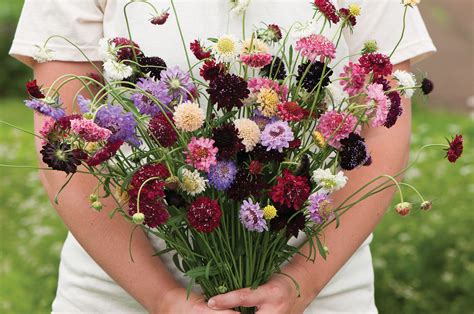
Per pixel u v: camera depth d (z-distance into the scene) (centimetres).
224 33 182
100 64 188
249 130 156
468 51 1092
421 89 167
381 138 189
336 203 185
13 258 484
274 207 160
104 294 191
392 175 186
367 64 160
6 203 577
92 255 180
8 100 981
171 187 157
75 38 182
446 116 820
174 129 154
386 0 191
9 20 1016
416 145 616
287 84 178
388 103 159
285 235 165
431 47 195
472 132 643
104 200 179
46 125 151
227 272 168
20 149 701
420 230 473
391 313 427
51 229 515
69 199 179
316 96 159
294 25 183
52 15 182
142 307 191
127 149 183
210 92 157
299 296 175
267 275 172
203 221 155
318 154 165
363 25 191
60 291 198
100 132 145
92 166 158
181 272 187
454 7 1176
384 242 470
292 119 157
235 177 157
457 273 445
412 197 508
